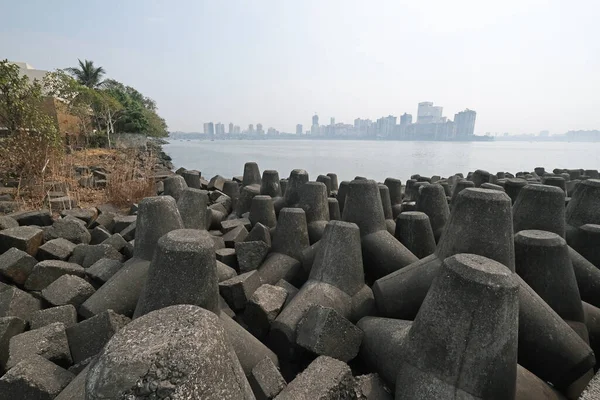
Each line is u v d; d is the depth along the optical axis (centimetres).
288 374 332
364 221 507
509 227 336
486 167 2884
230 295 406
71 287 389
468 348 231
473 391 229
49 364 273
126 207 911
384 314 370
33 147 920
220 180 1202
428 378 244
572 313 350
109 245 500
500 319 229
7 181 972
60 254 500
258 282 432
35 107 959
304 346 304
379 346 305
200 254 300
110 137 2702
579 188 565
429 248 498
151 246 405
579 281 407
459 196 360
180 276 295
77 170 1333
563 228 445
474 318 232
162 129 5556
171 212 420
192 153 4622
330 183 1009
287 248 523
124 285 379
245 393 189
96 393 151
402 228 506
